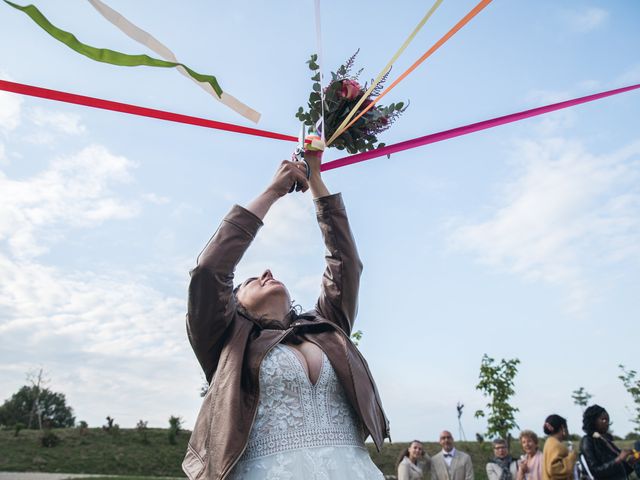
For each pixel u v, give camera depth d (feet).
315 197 9.08
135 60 7.11
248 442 7.18
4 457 90.38
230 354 7.62
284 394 7.41
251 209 7.95
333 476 6.95
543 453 23.57
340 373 7.79
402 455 31.76
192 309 7.60
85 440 104.01
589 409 22.65
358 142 9.78
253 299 8.41
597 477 21.50
